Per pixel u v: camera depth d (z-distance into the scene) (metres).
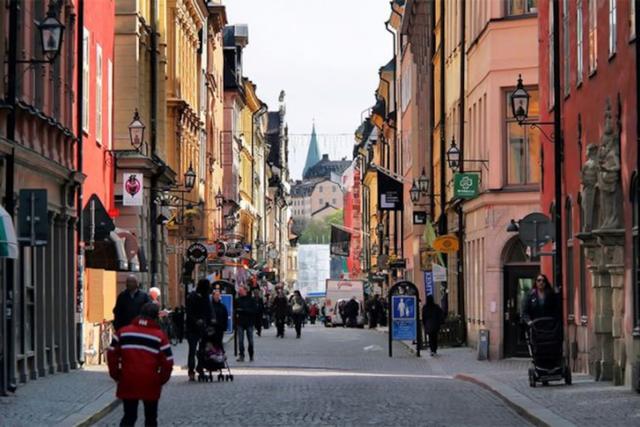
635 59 27.27
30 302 32.34
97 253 39.25
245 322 45.34
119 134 50.72
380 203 76.81
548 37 39.22
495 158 46.62
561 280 31.55
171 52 65.19
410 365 44.59
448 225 61.47
